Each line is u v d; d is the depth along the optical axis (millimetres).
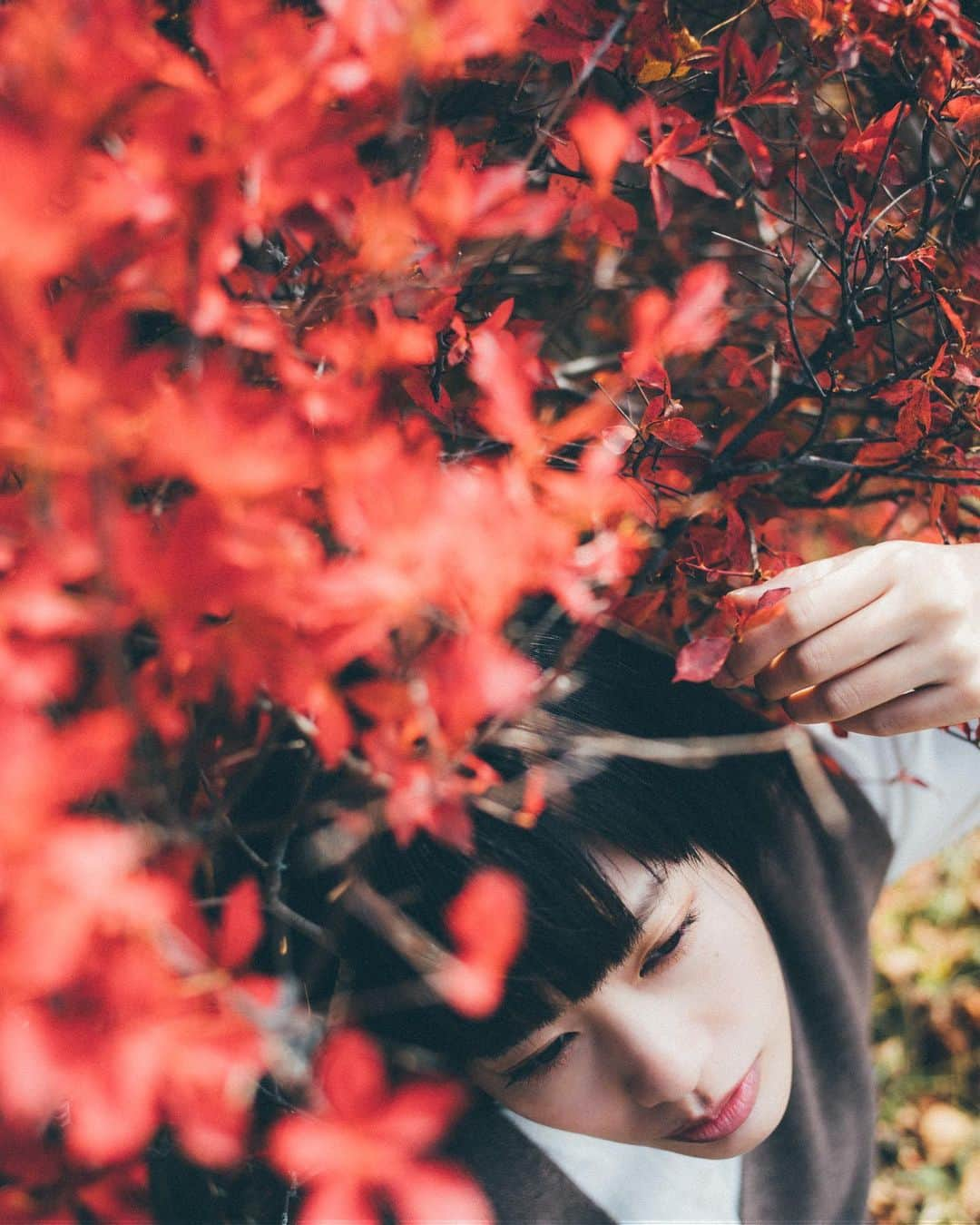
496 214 640
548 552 625
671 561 744
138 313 660
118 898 575
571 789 731
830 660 696
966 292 739
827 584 696
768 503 770
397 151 693
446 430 731
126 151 583
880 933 1589
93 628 582
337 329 648
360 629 604
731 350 788
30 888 567
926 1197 1420
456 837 641
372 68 598
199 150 600
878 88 790
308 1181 704
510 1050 748
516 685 618
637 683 780
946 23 731
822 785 887
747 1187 906
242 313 632
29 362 551
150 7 645
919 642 694
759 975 784
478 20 595
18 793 565
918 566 695
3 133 527
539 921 719
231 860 769
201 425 568
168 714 634
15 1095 578
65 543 569
